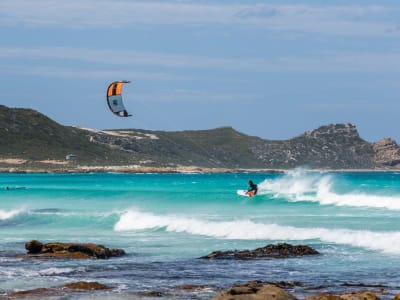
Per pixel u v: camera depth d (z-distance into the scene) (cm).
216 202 5819
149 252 3192
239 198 6028
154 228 4184
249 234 3728
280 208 5188
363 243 3281
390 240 3228
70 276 2544
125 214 4419
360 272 2559
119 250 3128
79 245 3081
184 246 3394
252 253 2997
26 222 4681
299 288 2252
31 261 2906
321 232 3553
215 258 2939
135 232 4075
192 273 2583
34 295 2173
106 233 4059
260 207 5306
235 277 2491
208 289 2245
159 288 2284
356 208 5053
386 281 2375
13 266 2778
